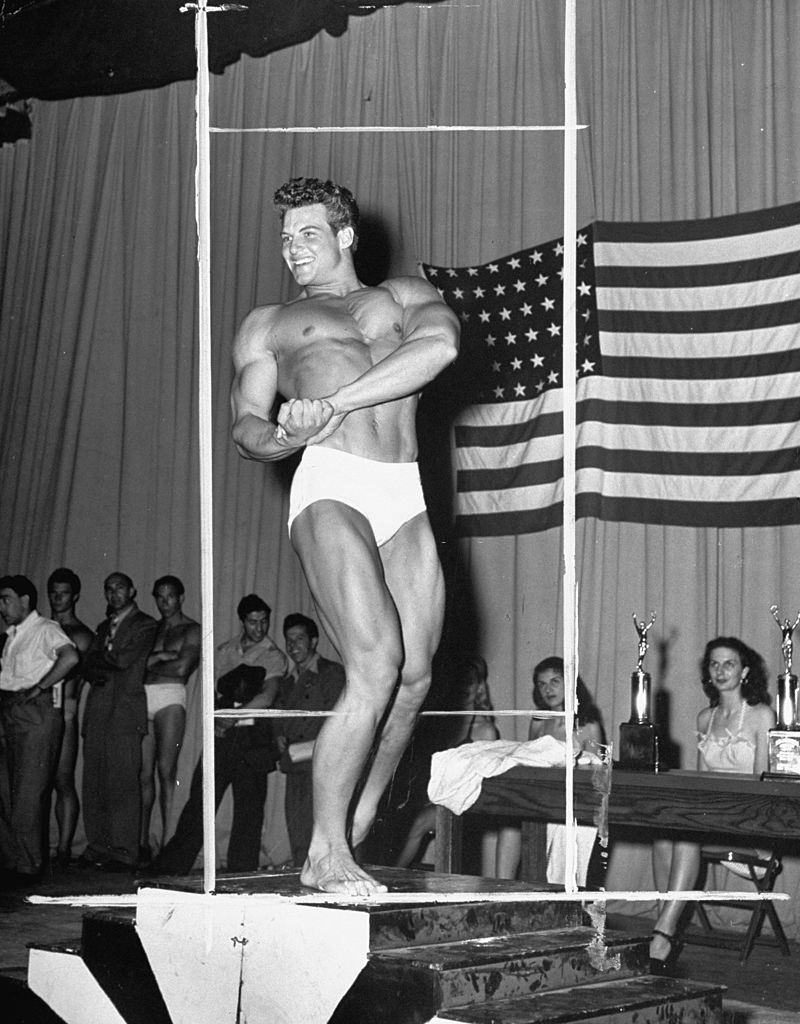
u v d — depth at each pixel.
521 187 7.14
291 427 2.65
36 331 8.84
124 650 7.10
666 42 6.79
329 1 7.59
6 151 9.09
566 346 2.75
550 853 4.79
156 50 8.19
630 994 2.56
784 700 4.35
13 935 5.02
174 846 6.58
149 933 2.78
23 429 8.81
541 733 5.55
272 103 8.04
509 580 6.99
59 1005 2.94
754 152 6.50
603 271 6.68
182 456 8.15
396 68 7.66
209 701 2.65
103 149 8.70
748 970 4.78
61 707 6.67
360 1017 2.46
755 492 6.28
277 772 7.39
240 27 7.89
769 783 4.03
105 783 7.03
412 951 2.51
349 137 7.75
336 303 2.94
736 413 6.36
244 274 8.01
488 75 7.33
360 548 2.70
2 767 7.10
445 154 7.42
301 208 2.96
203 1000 2.67
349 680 2.68
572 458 2.72
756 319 6.34
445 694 6.90
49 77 8.58
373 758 2.94
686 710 6.43
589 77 6.98
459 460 7.08
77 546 8.48
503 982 2.48
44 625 6.70
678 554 6.52
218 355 8.02
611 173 6.86
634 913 6.14
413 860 6.19
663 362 6.54
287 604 7.75
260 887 2.73
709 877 5.93
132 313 8.44
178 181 8.37
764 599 6.30
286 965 2.57
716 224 6.48
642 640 4.79
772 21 6.52
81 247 8.68
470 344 7.06
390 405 2.84
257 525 7.82
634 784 4.30
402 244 7.52
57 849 7.33
